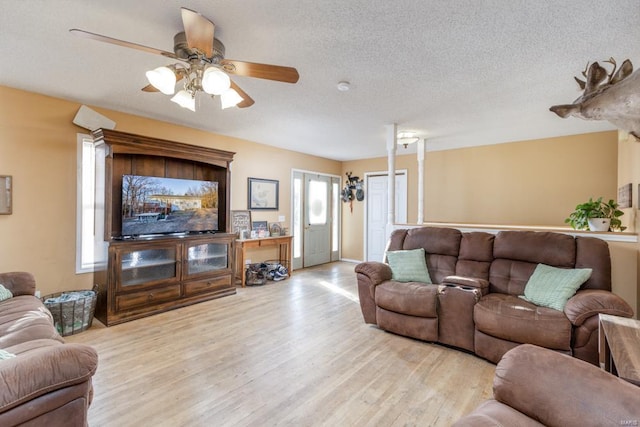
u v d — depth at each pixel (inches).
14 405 41.9
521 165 196.5
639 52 86.9
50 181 125.6
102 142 126.7
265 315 136.9
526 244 112.6
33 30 78.0
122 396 76.9
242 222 199.2
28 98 119.9
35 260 122.5
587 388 38.6
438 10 69.1
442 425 67.9
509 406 43.6
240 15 70.7
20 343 65.2
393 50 86.9
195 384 82.6
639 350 52.4
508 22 73.6
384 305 117.2
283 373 88.7
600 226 113.7
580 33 78.0
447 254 130.0
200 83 81.7
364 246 269.4
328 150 235.6
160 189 149.6
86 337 112.1
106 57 92.4
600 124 157.4
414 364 95.1
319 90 115.8
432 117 148.9
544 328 86.2
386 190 259.0
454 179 221.1
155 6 68.2
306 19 72.4
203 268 159.2
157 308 137.6
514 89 114.5
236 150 196.2
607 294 85.0
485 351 96.7
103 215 125.5
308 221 253.1
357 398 77.4
